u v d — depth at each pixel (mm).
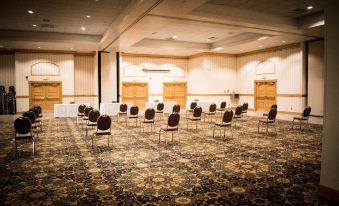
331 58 3520
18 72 14680
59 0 7980
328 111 3537
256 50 15109
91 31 12344
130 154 5852
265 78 14617
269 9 8898
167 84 17562
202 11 8164
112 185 3998
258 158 5512
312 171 4652
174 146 6645
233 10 8656
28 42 12539
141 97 16984
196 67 16922
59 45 13562
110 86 14766
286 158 5512
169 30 11984
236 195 3625
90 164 5090
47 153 5922
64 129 9266
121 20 9164
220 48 14617
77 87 16312
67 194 3660
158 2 7000
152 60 17094
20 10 9000
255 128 9539
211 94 16062
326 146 3543
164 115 13578
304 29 9922
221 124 7617
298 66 12656
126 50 15422
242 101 16359
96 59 15422
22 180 4211
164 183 4082
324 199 3500
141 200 3463
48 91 15273
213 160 5375
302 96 12539
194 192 3729
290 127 9758
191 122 11172
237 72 16703
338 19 3432
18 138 5672
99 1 8078
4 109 14570
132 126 10008
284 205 3326
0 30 11781
